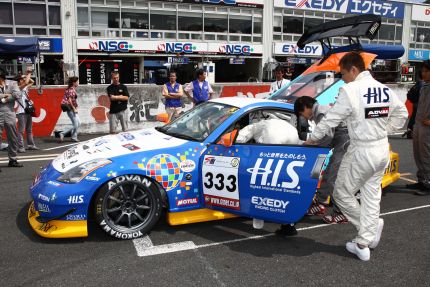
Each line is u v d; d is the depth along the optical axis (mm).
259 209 3502
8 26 18797
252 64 25781
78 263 3205
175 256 3381
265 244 3693
